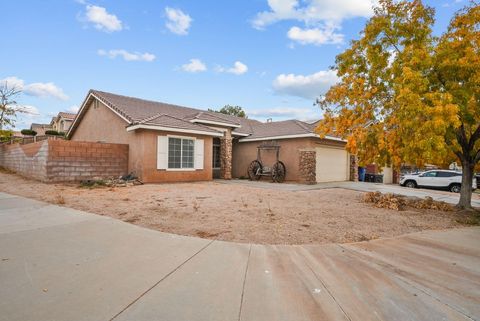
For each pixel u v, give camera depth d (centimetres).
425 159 836
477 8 752
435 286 346
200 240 501
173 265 388
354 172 1989
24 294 299
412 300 309
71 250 437
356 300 306
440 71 793
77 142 1302
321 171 1761
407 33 877
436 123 679
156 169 1391
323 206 879
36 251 429
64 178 1269
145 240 493
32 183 1216
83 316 261
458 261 437
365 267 401
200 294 310
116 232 535
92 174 1345
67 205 785
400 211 848
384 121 931
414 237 571
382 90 966
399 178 2195
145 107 1777
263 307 287
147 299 296
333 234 573
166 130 1402
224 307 284
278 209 798
